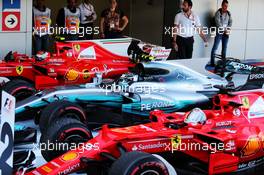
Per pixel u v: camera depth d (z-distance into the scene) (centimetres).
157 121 579
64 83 868
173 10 1311
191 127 559
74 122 573
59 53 909
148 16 1448
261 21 1467
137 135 527
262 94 641
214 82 834
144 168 460
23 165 496
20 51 1131
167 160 565
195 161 564
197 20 1198
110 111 776
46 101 727
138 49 922
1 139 434
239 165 585
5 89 797
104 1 1523
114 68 902
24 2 1112
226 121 590
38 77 843
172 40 1205
